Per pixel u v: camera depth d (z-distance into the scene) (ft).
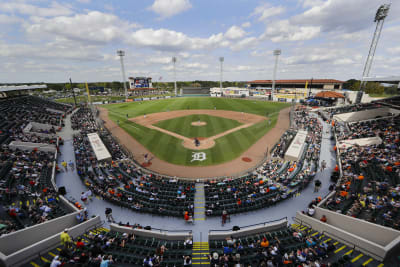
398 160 64.90
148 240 40.16
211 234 41.22
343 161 73.82
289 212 51.44
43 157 82.99
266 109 210.38
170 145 108.27
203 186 66.64
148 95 393.09
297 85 274.36
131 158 92.12
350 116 139.74
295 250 35.14
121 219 49.67
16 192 53.52
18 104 168.76
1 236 32.86
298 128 130.72
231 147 103.76
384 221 39.04
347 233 35.47
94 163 81.15
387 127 97.40
